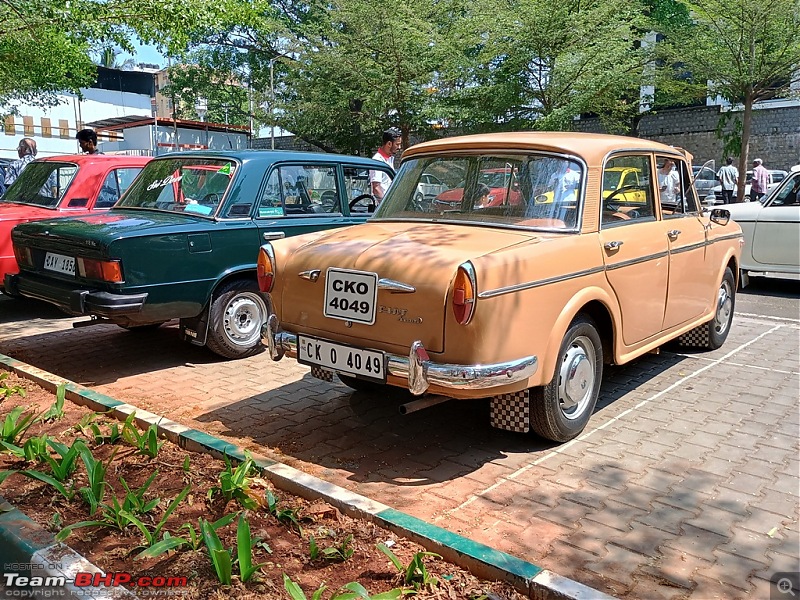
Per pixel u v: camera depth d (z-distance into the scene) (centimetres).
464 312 362
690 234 565
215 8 951
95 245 537
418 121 2069
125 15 920
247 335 634
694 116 2522
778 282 1139
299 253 448
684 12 2241
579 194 443
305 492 353
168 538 293
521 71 1934
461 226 452
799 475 400
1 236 721
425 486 388
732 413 502
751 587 292
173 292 568
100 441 418
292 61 2280
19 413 434
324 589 274
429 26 1988
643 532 337
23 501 350
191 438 416
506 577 276
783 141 2370
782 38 1688
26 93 2094
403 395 542
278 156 662
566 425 435
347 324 412
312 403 524
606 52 1817
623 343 482
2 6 933
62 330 756
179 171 666
